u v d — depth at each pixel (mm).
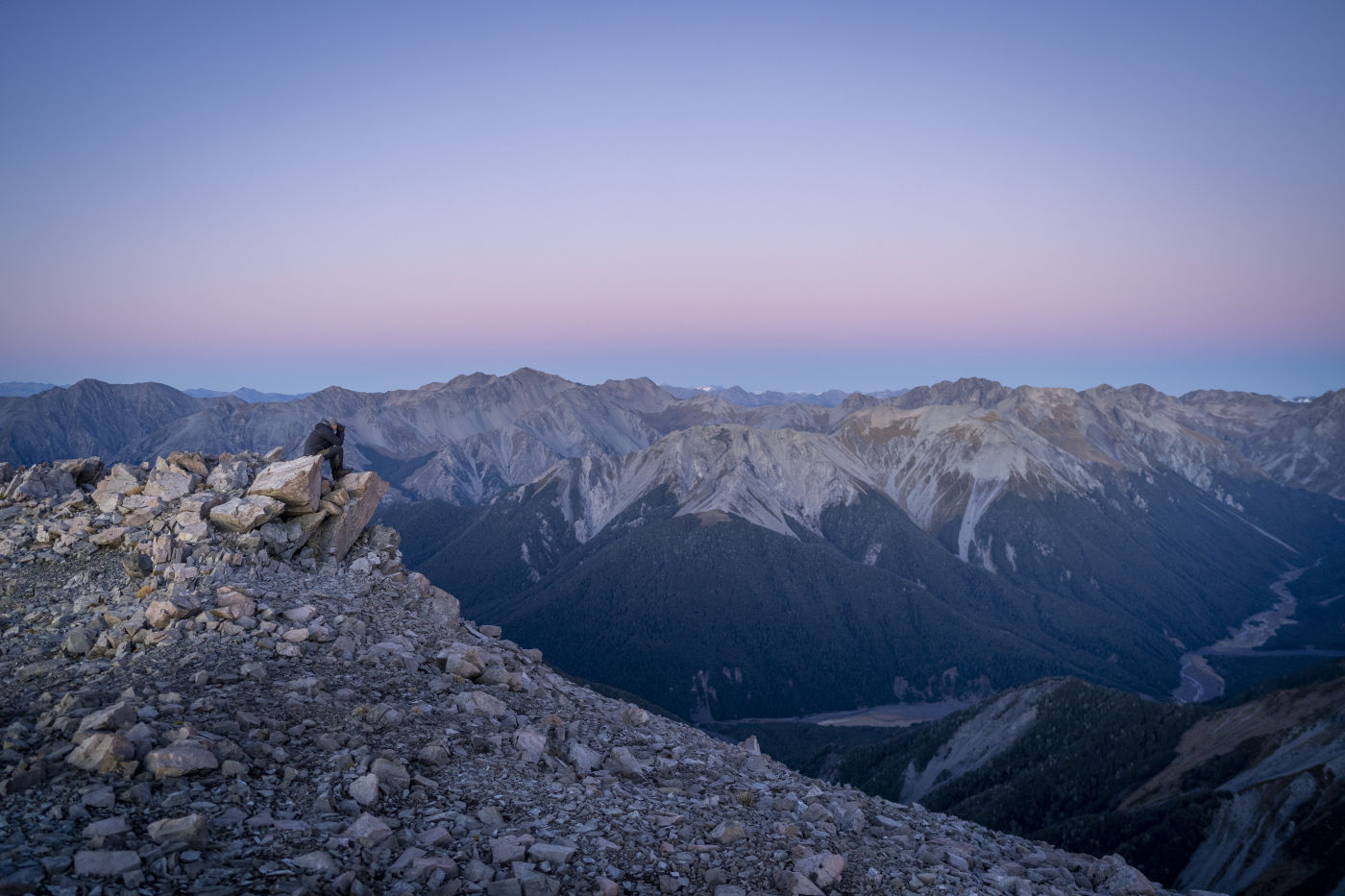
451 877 9281
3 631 16266
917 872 12336
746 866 11141
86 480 25609
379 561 23844
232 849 8734
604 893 9500
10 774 9531
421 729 13758
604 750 16172
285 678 14492
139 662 14250
